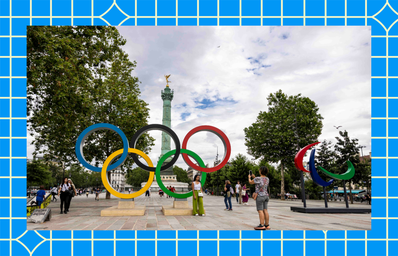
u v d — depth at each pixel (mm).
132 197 13023
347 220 10156
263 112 39562
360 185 29297
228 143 13727
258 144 38625
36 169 50469
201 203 12219
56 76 14906
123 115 28656
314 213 13500
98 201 27234
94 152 30422
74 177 90000
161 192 40594
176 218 11039
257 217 11375
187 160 13422
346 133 28594
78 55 16906
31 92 15961
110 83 29094
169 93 71188
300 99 38812
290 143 36031
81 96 16812
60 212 13797
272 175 49656
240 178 44750
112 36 17891
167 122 69438
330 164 32375
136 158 13227
